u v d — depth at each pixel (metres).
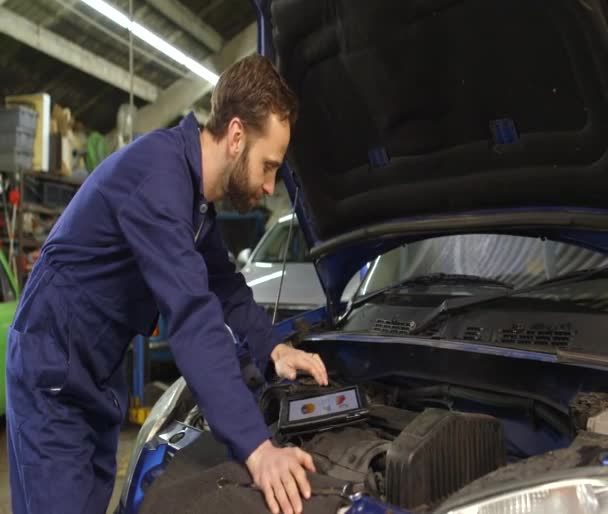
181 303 1.12
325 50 1.75
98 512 1.47
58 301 1.35
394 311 2.05
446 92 1.65
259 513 1.05
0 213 6.08
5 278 4.96
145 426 1.72
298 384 1.67
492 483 0.99
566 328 1.56
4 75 7.02
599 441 1.08
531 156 1.63
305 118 1.95
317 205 2.14
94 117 8.82
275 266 5.15
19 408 1.36
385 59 1.64
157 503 1.20
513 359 1.52
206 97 9.86
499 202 1.78
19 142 5.90
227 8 7.61
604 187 1.52
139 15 6.80
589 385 1.37
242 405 1.09
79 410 1.40
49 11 6.40
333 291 2.30
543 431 1.44
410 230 1.98
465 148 1.75
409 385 1.76
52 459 1.33
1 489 3.16
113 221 1.29
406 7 1.51
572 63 1.38
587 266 1.79
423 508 1.08
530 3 1.34
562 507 0.92
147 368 4.49
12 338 1.40
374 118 1.83
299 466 1.06
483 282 2.00
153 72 8.53
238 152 1.28
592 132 1.47
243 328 1.65
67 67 7.37
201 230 1.36
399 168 1.91
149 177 1.22
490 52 1.50
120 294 1.37
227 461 1.26
